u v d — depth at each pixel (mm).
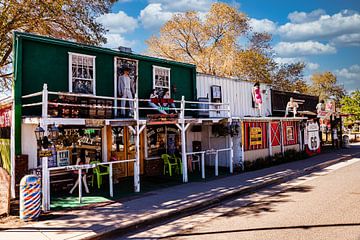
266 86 21672
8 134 10625
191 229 6914
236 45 33469
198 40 34844
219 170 15125
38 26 16109
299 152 20094
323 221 6930
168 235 6602
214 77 17672
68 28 17125
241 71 32750
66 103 9984
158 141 14469
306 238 5898
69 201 9141
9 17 14844
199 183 11789
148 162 13859
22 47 10250
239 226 6902
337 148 25203
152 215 7668
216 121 13820
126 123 10273
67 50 11484
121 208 8375
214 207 8844
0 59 17312
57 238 6184
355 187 10516
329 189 10375
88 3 17359
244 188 10648
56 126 8539
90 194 10086
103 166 11914
